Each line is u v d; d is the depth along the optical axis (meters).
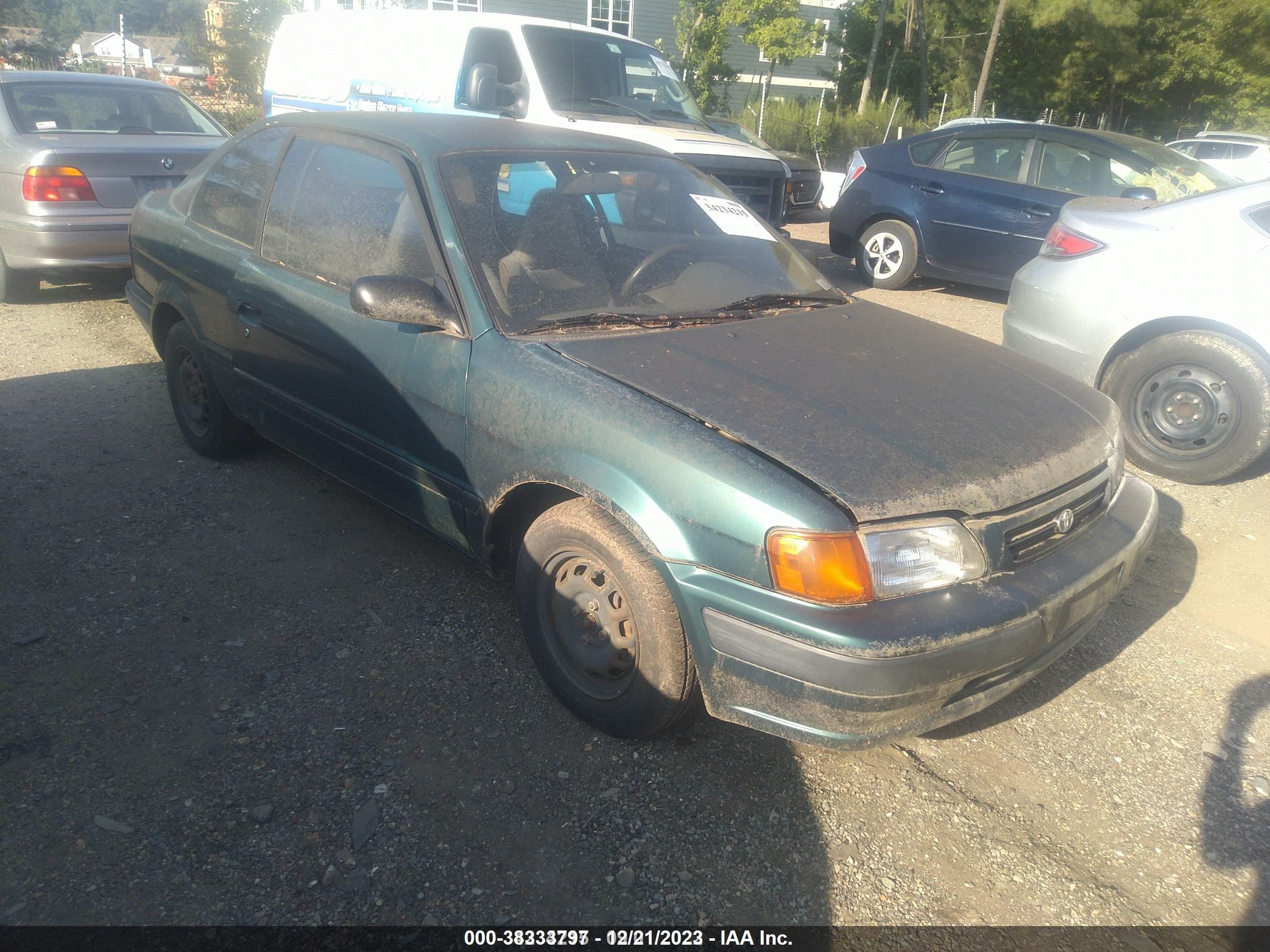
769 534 2.30
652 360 2.84
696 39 22.81
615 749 2.80
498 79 8.03
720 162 7.82
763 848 2.47
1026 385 3.09
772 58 22.98
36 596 3.43
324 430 3.61
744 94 30.62
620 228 3.47
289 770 2.65
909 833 2.55
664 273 3.38
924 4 33.28
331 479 4.50
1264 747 2.95
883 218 9.48
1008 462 2.58
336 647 3.23
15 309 7.13
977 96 28.92
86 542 3.82
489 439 2.89
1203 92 37.00
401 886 2.29
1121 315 4.93
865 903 2.32
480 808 2.55
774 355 2.97
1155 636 3.56
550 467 2.70
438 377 3.05
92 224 6.64
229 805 2.51
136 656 3.12
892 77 35.31
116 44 63.28
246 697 2.95
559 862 2.39
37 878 2.26
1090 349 5.06
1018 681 2.61
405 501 3.36
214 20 23.78
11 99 6.90
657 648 2.57
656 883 2.34
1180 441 4.89
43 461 4.53
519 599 2.97
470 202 3.19
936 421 2.68
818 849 2.47
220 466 4.57
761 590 2.32
